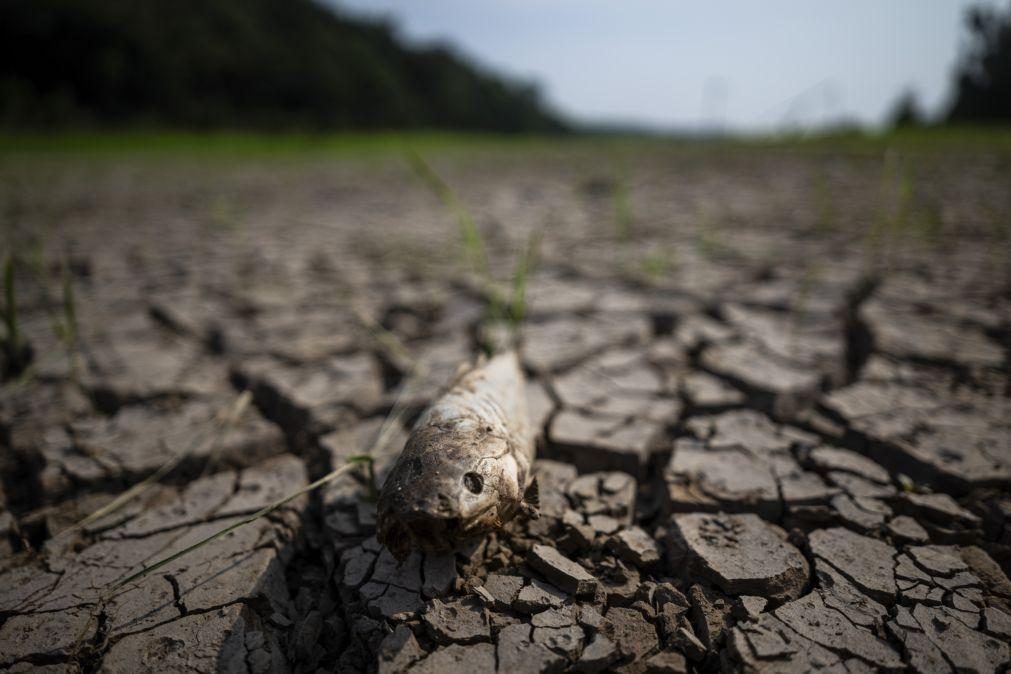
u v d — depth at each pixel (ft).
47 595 0.90
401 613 0.83
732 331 1.91
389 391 1.61
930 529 1.02
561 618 0.82
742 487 1.12
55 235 3.51
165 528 1.05
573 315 2.13
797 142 8.91
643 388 1.56
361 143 13.58
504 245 3.28
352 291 2.47
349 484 1.14
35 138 11.89
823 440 1.33
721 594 0.89
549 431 1.35
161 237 3.49
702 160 7.78
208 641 0.82
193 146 11.84
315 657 0.83
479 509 0.79
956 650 0.78
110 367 1.72
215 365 1.76
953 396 1.47
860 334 1.90
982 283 2.25
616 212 4.16
